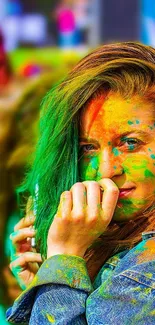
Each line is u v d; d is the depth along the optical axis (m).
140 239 1.38
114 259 1.37
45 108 1.50
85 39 5.69
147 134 1.35
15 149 2.44
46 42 6.08
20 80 5.02
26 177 1.72
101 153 1.37
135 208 1.37
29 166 1.71
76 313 1.27
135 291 1.25
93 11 4.73
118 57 1.43
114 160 1.36
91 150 1.40
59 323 1.26
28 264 1.65
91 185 1.35
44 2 6.24
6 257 2.29
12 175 2.40
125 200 1.37
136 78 1.37
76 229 1.33
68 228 1.33
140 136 1.35
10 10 6.27
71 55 4.65
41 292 1.32
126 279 1.26
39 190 1.49
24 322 1.40
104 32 4.65
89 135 1.38
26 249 1.67
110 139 1.36
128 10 4.57
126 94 1.36
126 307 1.24
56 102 1.43
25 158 2.37
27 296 1.35
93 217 1.32
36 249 1.62
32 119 2.50
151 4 4.36
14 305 1.37
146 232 1.34
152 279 1.25
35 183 1.53
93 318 1.25
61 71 2.62
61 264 1.32
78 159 1.42
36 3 6.24
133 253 1.31
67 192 1.35
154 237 1.32
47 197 1.46
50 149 1.44
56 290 1.30
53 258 1.33
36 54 5.41
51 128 1.44
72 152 1.41
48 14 6.20
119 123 1.35
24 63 5.36
